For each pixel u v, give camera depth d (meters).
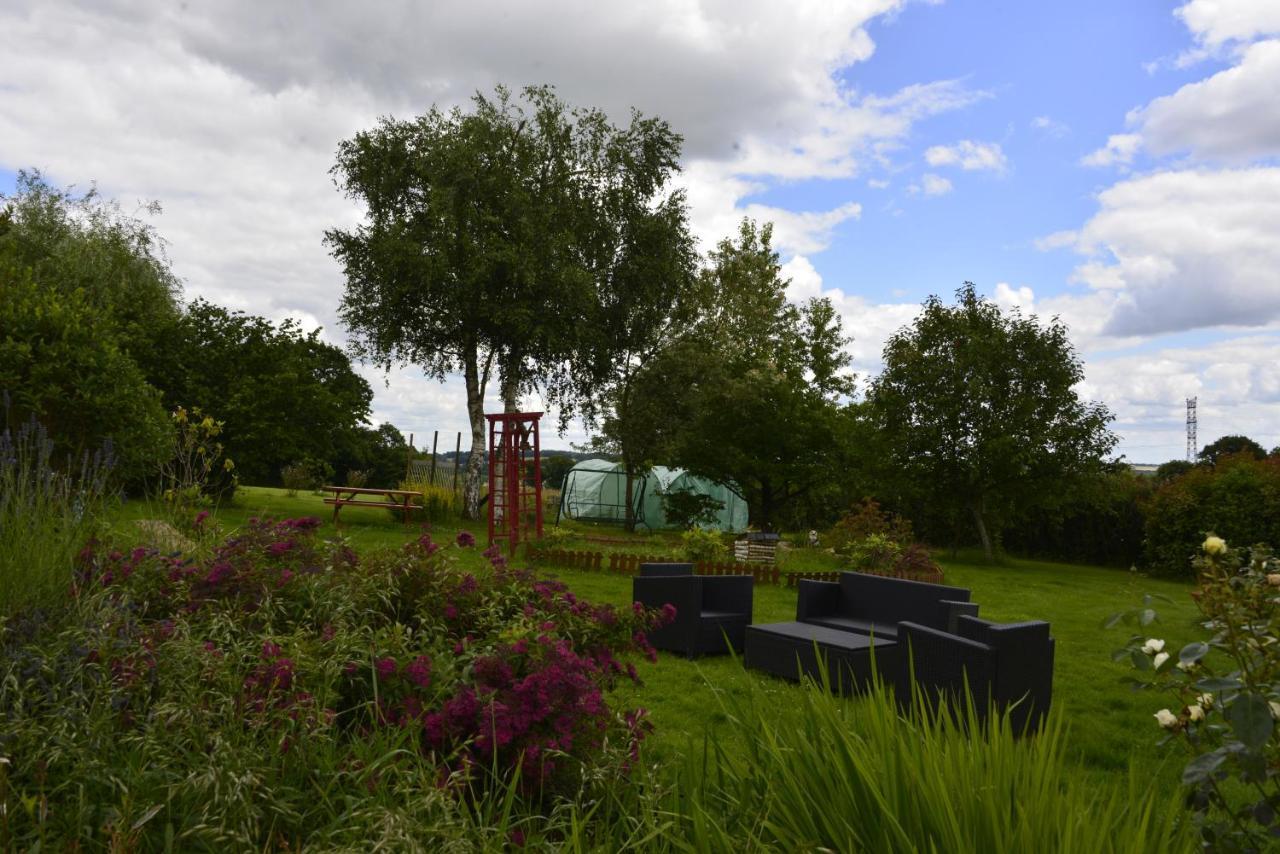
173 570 3.75
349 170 26.38
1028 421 24.78
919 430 25.47
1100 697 7.43
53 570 3.28
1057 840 1.97
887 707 2.56
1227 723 2.68
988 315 25.98
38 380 13.34
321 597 3.62
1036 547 29.33
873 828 2.14
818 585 8.84
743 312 37.72
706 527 30.41
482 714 2.86
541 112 27.02
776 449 29.22
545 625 3.71
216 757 2.29
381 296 25.25
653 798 2.57
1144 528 23.80
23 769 2.23
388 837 2.02
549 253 25.66
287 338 23.12
